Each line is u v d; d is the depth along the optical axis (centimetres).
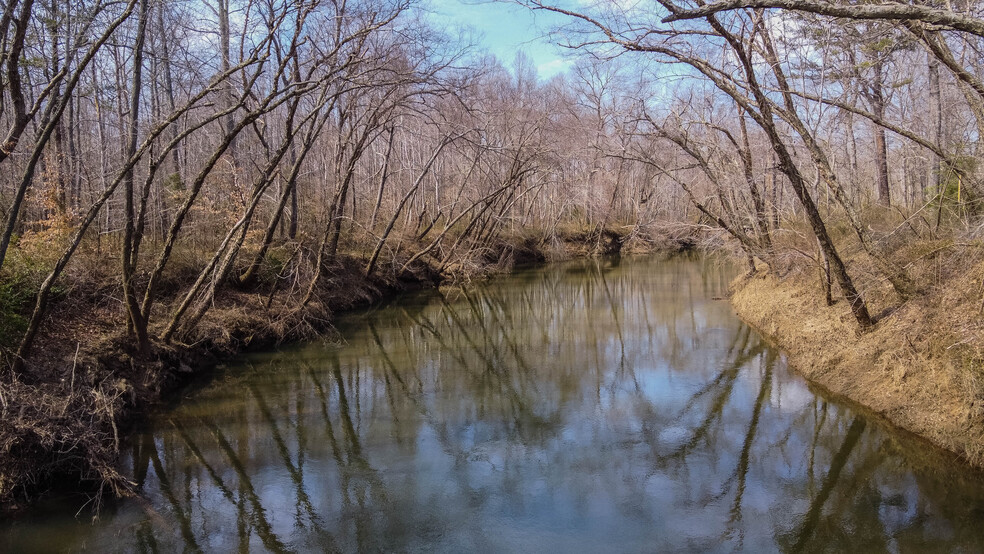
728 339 1628
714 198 2177
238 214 1752
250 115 1109
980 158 1127
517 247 3703
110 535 709
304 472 884
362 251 2509
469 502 793
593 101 3122
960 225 1216
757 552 667
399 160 3369
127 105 2131
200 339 1382
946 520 706
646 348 1597
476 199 3097
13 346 914
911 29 889
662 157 2558
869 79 1366
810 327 1363
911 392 945
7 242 852
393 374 1409
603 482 845
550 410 1144
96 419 873
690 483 836
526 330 1903
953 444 821
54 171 1439
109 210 1628
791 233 1625
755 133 2098
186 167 2072
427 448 973
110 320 1200
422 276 2798
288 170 1989
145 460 910
